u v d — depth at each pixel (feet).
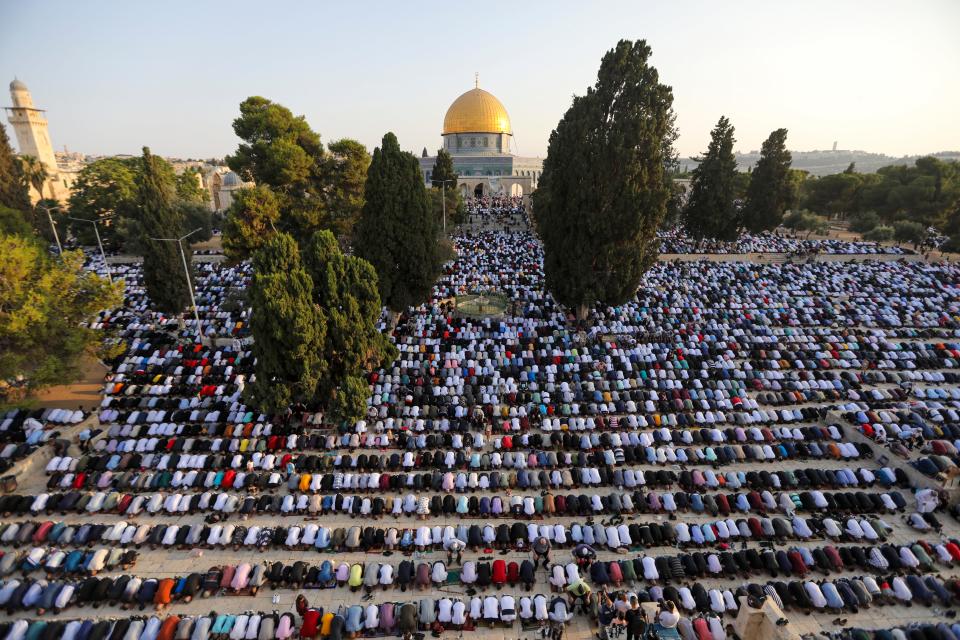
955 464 87.35
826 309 157.99
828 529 72.90
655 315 149.59
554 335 137.08
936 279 197.06
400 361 121.39
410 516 78.07
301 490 81.76
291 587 65.57
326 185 174.19
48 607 60.18
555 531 71.67
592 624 61.72
